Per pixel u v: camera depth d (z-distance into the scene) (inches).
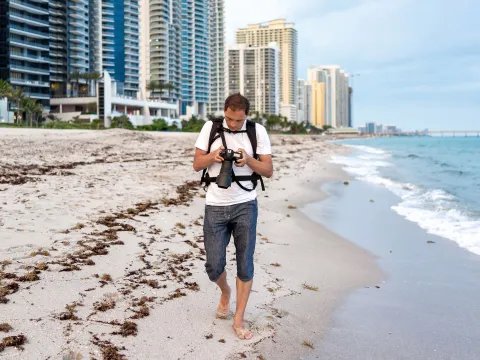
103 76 4389.8
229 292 144.3
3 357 104.5
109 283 162.4
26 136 1023.0
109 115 3983.8
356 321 156.3
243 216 134.3
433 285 199.0
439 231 309.6
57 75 4313.5
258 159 135.2
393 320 158.6
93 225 248.1
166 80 5910.4
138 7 5511.8
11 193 329.4
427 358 130.6
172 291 162.6
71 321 127.3
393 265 230.5
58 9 4212.6
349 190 546.6
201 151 133.9
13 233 213.6
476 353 134.4
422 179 698.2
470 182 652.1
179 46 6323.8
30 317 126.6
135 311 140.3
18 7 3499.0
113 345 117.0
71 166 577.9
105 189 391.9
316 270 215.5
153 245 222.5
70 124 3186.5
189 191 429.7
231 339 131.0
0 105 3011.8
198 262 202.8
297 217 357.1
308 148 1934.1
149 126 3629.4
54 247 197.6
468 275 213.5
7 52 3420.3
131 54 5408.5
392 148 2442.2
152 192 397.7
